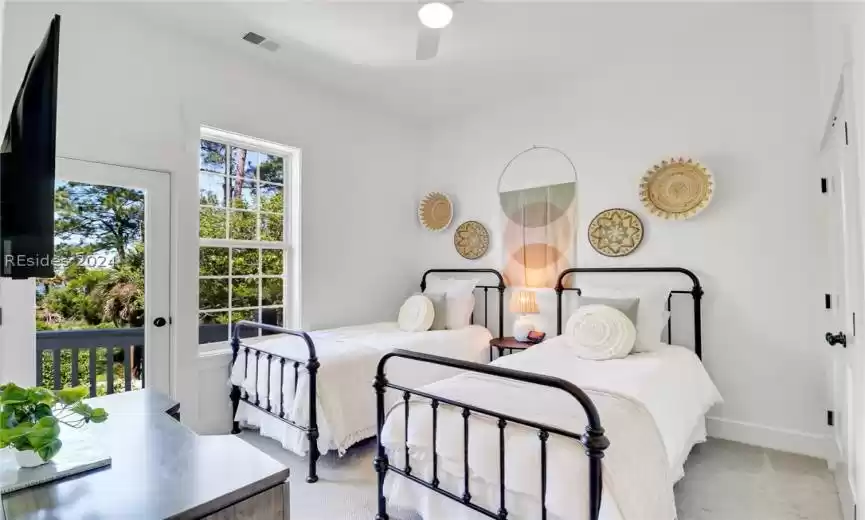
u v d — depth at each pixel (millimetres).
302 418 2453
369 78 3568
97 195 2525
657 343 2738
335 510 2070
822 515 2000
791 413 2705
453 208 4395
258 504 1065
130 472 1097
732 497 2156
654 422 1743
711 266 2986
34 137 1141
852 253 1751
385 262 4309
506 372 1491
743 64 2885
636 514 1378
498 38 2955
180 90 2848
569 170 3650
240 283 3285
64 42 2363
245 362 2938
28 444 1063
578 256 3594
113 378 2568
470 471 1615
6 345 2176
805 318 2666
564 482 1386
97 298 2523
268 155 3508
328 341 3053
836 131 2094
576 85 3607
